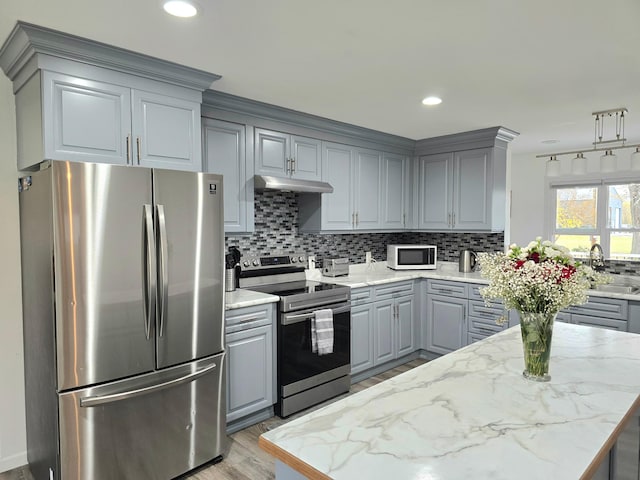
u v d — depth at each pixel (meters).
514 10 1.74
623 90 2.80
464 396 1.39
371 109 3.29
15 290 2.38
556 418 1.23
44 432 2.06
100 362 1.96
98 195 1.93
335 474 0.95
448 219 4.39
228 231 3.02
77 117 2.05
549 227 5.59
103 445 1.98
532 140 4.57
